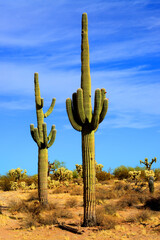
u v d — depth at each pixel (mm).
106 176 34844
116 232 10969
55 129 16703
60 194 23391
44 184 16359
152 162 31250
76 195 22672
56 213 14156
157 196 17078
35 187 28547
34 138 16422
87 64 12195
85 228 11508
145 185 24594
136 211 15188
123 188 23141
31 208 15609
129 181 27703
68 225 12234
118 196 20031
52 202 18062
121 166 37188
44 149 16578
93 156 11992
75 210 15984
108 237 10266
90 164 11898
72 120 11922
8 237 10844
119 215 14016
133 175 27516
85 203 11969
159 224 11609
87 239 10102
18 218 14273
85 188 11969
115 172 37188
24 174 33750
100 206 16219
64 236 10594
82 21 12430
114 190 22062
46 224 12719
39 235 10945
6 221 13562
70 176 32094
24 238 10570
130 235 10508
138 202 17203
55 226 12289
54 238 10445
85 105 11922
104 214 13547
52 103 17453
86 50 12242
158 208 15328
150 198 17016
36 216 13570
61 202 18875
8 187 28344
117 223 12172
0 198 21438
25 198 21125
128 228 11578
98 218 12109
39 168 16469
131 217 13164
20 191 26625
